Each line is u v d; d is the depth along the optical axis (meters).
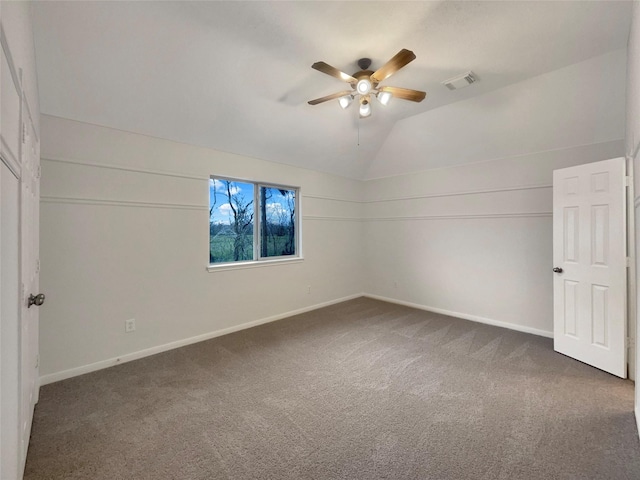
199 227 3.45
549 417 2.00
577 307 2.86
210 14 2.13
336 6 2.08
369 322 4.11
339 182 5.21
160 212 3.14
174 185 3.24
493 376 2.58
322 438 1.82
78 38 2.13
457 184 4.34
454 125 3.88
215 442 1.79
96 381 2.51
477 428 1.90
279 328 3.87
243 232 4.08
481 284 4.12
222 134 3.44
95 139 2.73
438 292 4.59
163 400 2.23
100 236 2.76
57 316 2.53
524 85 3.11
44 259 2.46
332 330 3.79
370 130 4.30
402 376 2.59
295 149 4.18
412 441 1.79
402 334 3.63
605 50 2.56
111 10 2.02
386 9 2.11
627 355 2.55
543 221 3.58
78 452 1.70
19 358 1.34
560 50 2.57
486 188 4.04
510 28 2.30
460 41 2.46
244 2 2.03
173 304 3.23
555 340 3.07
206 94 2.89
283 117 3.55
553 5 2.07
